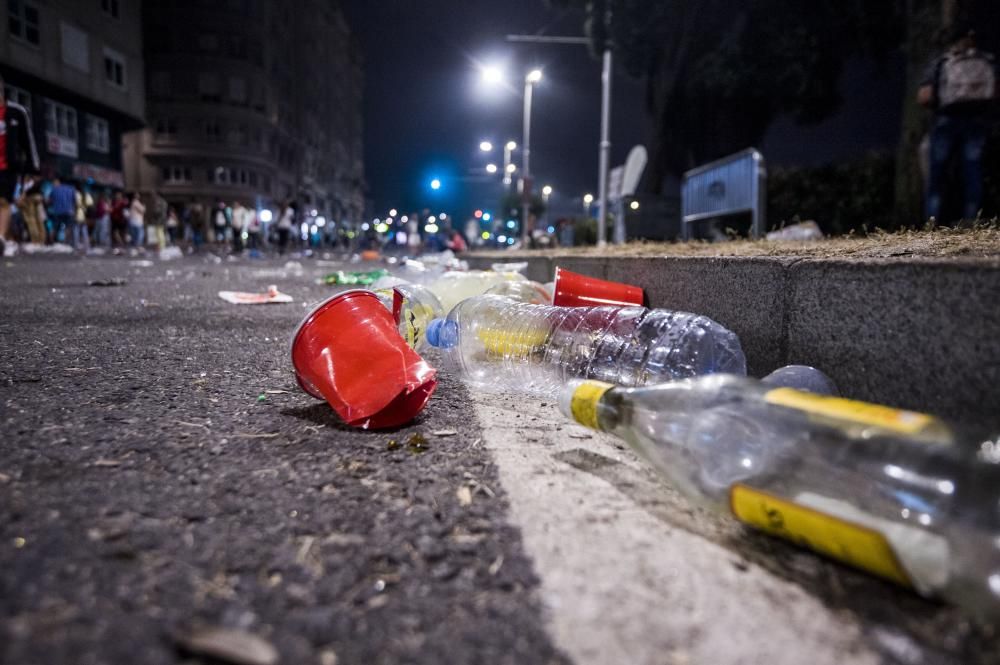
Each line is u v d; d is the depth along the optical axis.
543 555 1.51
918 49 8.73
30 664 1.06
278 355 3.77
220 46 60.31
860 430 1.51
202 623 1.19
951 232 3.45
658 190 23.20
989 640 1.23
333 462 2.04
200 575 1.35
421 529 1.60
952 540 1.33
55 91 28.22
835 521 1.39
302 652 1.13
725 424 1.74
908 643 1.23
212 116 60.69
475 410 2.75
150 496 1.72
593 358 3.27
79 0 29.11
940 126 7.33
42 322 4.77
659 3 20.58
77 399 2.69
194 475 1.88
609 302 3.72
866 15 17.03
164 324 4.85
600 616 1.29
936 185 7.48
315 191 87.06
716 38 20.36
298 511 1.67
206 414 2.52
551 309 3.48
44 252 17.22
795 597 1.38
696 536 1.63
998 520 1.34
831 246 3.54
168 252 18.70
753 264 2.78
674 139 22.78
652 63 22.52
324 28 90.06
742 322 2.88
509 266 7.75
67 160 29.83
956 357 1.84
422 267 9.09
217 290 7.82
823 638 1.24
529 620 1.26
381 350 2.44
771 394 1.71
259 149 64.75
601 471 2.05
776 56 18.16
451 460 2.10
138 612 1.21
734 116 21.08
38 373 3.13
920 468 1.42
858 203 10.91
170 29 58.88
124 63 32.97
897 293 2.04
